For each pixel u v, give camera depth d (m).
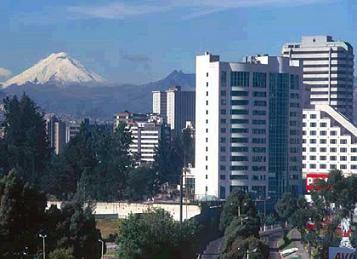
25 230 194.12
